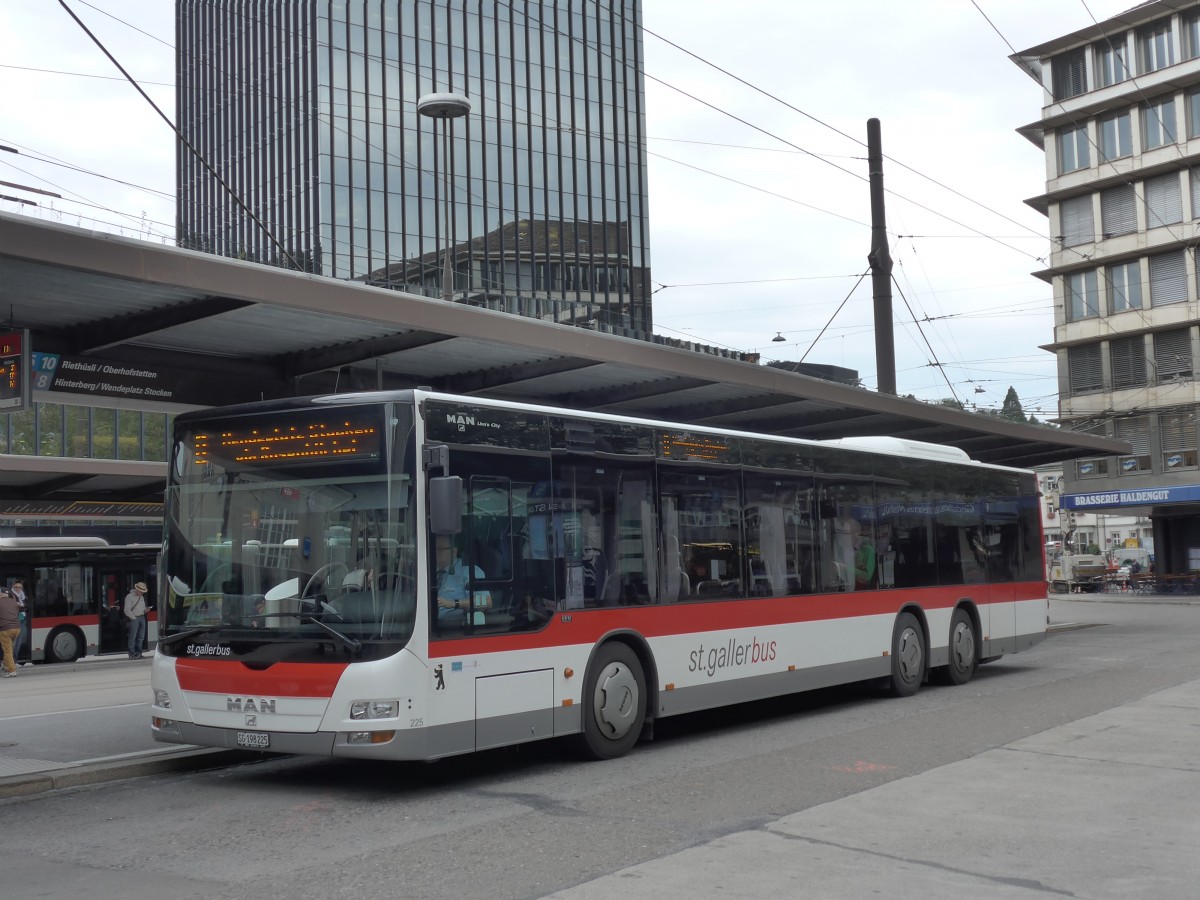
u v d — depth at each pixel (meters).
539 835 7.38
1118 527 90.06
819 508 13.68
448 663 8.90
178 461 9.80
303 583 8.97
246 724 8.96
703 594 11.70
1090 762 9.66
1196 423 50.66
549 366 14.77
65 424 54.03
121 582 33.84
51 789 9.52
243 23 69.12
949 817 7.67
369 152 64.56
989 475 17.77
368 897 6.01
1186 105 50.66
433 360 14.61
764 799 8.36
